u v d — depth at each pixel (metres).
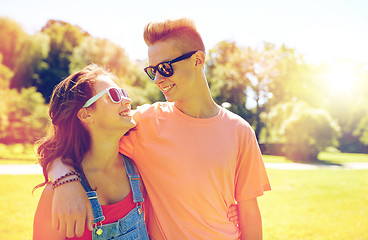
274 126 35.31
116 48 31.83
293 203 9.29
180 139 2.14
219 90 39.16
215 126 2.19
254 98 41.47
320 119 23.42
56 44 32.56
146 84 30.00
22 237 5.57
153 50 2.14
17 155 18.16
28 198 8.04
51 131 1.97
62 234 1.64
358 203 9.52
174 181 2.09
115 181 1.99
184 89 2.14
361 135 41.94
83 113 1.89
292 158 23.50
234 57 40.84
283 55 43.25
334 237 6.54
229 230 2.18
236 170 2.27
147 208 2.22
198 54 2.14
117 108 1.89
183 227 2.08
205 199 2.09
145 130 2.20
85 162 1.93
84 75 1.93
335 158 26.88
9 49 29.84
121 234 1.88
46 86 30.55
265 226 7.11
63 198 1.61
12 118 20.84
